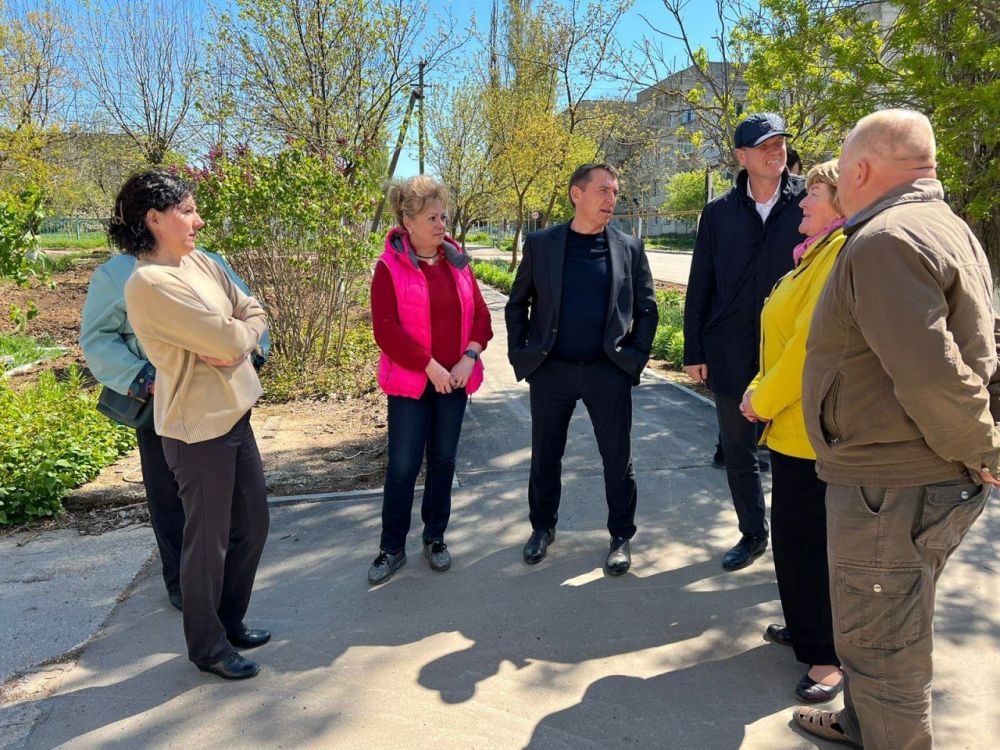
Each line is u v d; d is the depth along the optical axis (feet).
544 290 10.84
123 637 9.68
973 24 17.61
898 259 5.49
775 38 21.16
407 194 10.50
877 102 18.72
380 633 9.66
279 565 11.69
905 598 6.09
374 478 15.24
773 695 8.23
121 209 7.97
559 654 9.09
